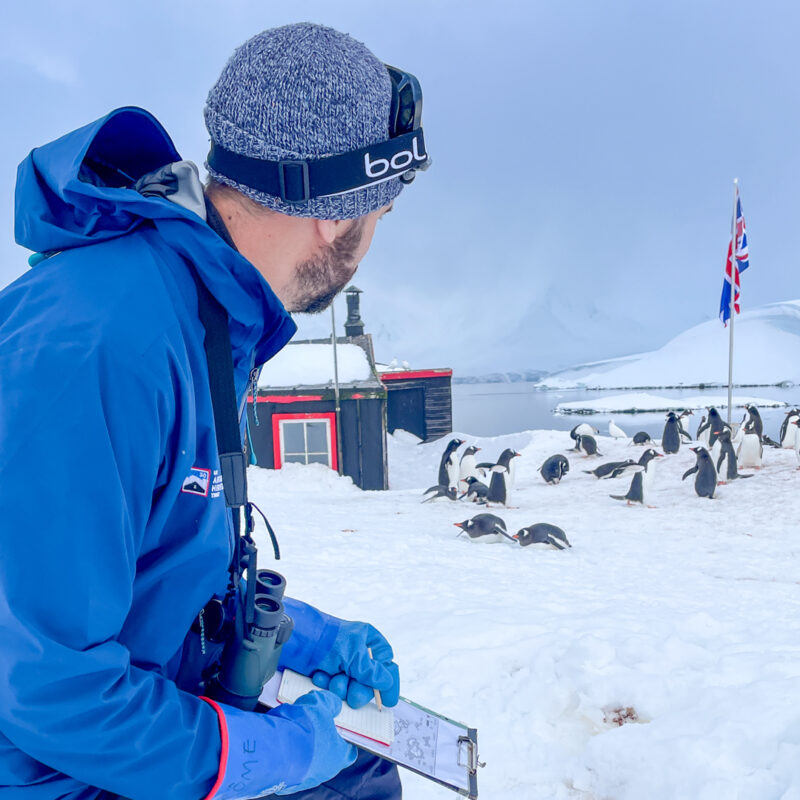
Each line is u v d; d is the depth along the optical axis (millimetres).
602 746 2889
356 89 1064
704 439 19969
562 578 7055
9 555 798
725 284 17672
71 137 1048
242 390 1137
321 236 1151
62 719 811
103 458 836
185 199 1061
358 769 1424
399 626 4773
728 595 6195
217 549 1050
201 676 1159
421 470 25188
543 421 74375
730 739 2764
